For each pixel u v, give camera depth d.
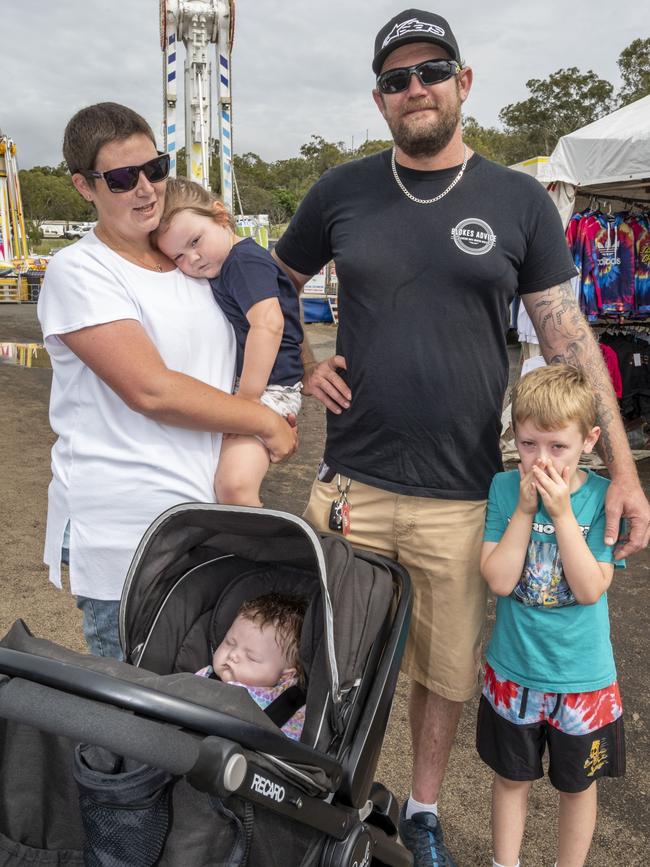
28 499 5.23
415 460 2.26
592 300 6.42
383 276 2.19
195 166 7.33
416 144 2.09
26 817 1.50
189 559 1.92
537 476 1.87
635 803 2.67
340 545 1.81
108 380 1.88
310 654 1.78
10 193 19.75
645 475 6.11
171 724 1.27
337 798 1.62
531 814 2.60
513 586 2.01
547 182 6.26
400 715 3.14
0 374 9.58
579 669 1.99
